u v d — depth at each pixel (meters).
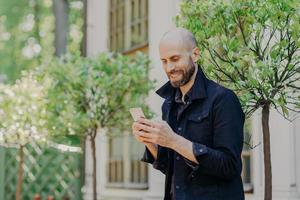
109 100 6.44
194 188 2.61
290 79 3.85
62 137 7.21
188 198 2.61
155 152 2.79
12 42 14.96
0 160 9.79
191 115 2.65
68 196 9.95
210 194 2.59
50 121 6.70
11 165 9.86
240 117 2.62
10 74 14.73
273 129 5.64
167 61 2.61
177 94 2.76
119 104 6.49
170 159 2.74
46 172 9.96
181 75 2.59
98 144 9.49
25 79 6.96
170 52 2.58
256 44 3.48
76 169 9.98
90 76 6.36
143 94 6.69
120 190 8.78
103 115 6.47
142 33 8.56
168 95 2.82
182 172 2.64
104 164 9.35
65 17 12.66
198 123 2.63
